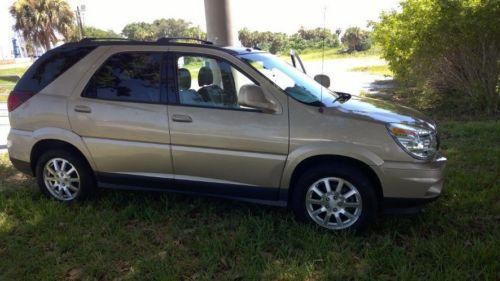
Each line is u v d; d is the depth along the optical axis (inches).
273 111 164.9
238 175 170.7
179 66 179.0
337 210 163.9
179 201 196.5
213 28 341.7
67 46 197.0
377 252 147.3
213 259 146.4
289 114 163.9
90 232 169.9
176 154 175.8
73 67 191.6
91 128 185.6
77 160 193.6
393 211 161.8
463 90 416.8
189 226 173.8
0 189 223.8
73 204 195.8
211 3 338.3
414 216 175.2
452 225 167.6
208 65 176.4
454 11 367.2
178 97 176.9
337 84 702.5
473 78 400.2
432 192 159.0
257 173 168.2
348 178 159.9
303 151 161.2
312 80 199.8
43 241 164.1
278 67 188.5
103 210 189.6
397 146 155.4
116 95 184.1
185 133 173.0
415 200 157.6
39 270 145.4
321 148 159.2
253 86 163.2
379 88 633.6
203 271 141.3
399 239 160.1
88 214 184.5
